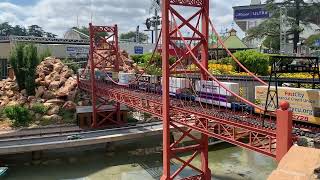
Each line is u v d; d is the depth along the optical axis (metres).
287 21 89.31
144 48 110.12
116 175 42.16
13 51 69.44
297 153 15.77
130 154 49.59
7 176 41.91
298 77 46.88
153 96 41.75
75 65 83.56
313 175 14.05
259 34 94.06
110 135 49.94
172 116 33.38
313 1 89.12
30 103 65.44
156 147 52.47
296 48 89.38
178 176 39.84
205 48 34.44
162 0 32.38
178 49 34.72
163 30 32.31
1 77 79.75
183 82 37.41
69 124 58.84
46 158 47.56
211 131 29.19
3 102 66.06
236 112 30.34
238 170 42.06
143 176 41.69
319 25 99.50
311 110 26.09
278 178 14.68
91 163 46.19
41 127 55.47
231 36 83.75
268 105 28.95
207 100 33.69
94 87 57.25
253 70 58.28
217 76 55.16
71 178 41.50
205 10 34.03
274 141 22.81
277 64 26.05
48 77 70.75
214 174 40.97
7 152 43.75
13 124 58.66
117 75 63.25
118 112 57.22
